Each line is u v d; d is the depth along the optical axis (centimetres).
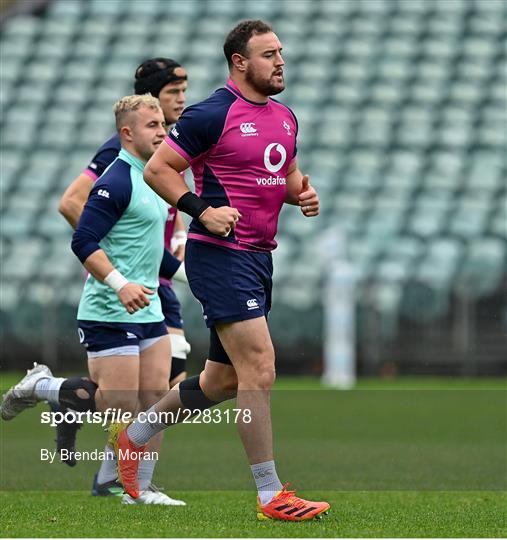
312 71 9556
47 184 8631
